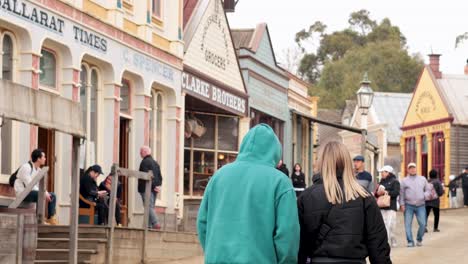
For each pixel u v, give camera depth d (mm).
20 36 21578
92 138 25406
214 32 33406
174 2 30141
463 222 40312
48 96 16031
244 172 8953
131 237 21500
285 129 43000
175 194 30141
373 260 9391
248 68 37281
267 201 8828
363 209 9297
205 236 9109
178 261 22750
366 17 115625
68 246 19641
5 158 21000
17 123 21141
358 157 21359
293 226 8805
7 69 21422
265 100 39594
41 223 19844
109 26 25516
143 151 25594
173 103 30062
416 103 67750
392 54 102000
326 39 114312
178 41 30125
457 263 21969
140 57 27547
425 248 25750
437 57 66188
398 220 41000
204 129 34750
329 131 70250
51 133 23062
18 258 15219
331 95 100812
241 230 8773
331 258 9258
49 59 23141
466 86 65312
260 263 8742
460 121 63062
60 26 22922
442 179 63938
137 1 27734
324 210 9266
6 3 20656
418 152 67188
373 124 71750
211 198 9023
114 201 20734
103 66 25672
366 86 33750
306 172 46531
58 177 23031
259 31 39125
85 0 24469
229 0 41188
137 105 27797
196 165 34406
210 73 33062
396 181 25688
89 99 25109
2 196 20625
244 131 36125
